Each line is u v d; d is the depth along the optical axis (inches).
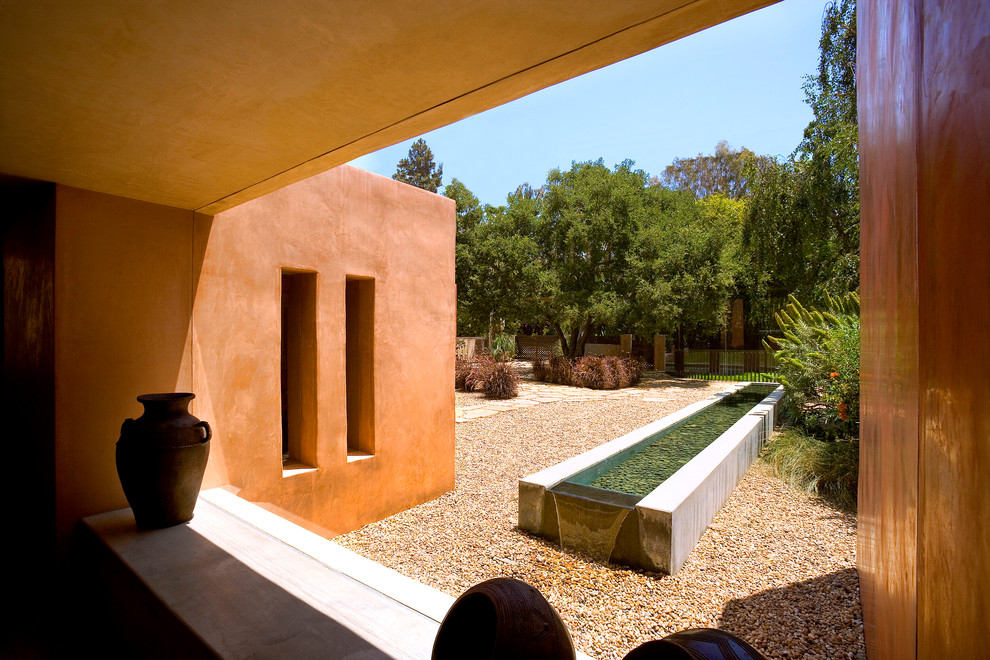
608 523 155.3
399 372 205.0
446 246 231.1
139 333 130.6
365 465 189.5
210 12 58.1
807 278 446.9
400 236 206.2
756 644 108.7
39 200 123.5
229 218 150.6
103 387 124.1
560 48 68.0
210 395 145.3
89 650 97.7
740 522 181.9
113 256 126.3
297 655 72.1
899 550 54.4
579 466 198.7
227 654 71.6
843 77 378.3
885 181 65.1
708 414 363.3
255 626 79.0
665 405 459.8
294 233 167.5
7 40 62.4
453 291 235.8
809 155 411.5
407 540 174.2
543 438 327.6
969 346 28.2
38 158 102.2
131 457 111.2
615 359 622.2
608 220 641.6
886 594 66.2
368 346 196.1
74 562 119.0
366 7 57.7
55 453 116.4
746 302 799.7
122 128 89.2
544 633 43.8
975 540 26.8
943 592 33.4
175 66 69.7
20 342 135.4
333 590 91.4
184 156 102.4
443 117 89.0
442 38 65.0
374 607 86.0
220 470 146.8
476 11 58.9
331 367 177.5
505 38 65.1
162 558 100.8
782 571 143.7
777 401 356.5
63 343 117.6
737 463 225.6
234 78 73.5
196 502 127.6
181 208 139.3
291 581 94.0
